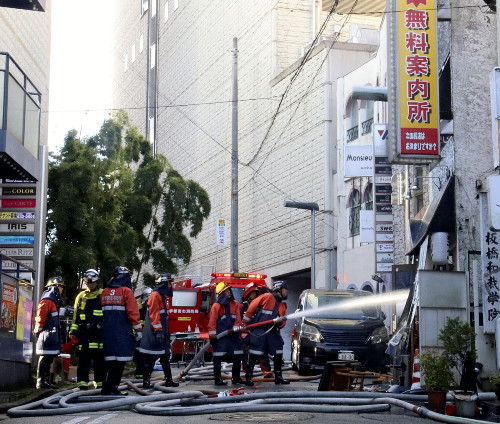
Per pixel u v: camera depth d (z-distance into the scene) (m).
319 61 38.47
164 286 16.23
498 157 12.69
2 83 16.77
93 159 28.11
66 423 10.72
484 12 17.95
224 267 50.22
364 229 30.05
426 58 18.73
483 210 13.49
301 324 20.88
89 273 15.19
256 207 45.53
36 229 21.14
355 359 19.94
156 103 65.19
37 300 20.73
